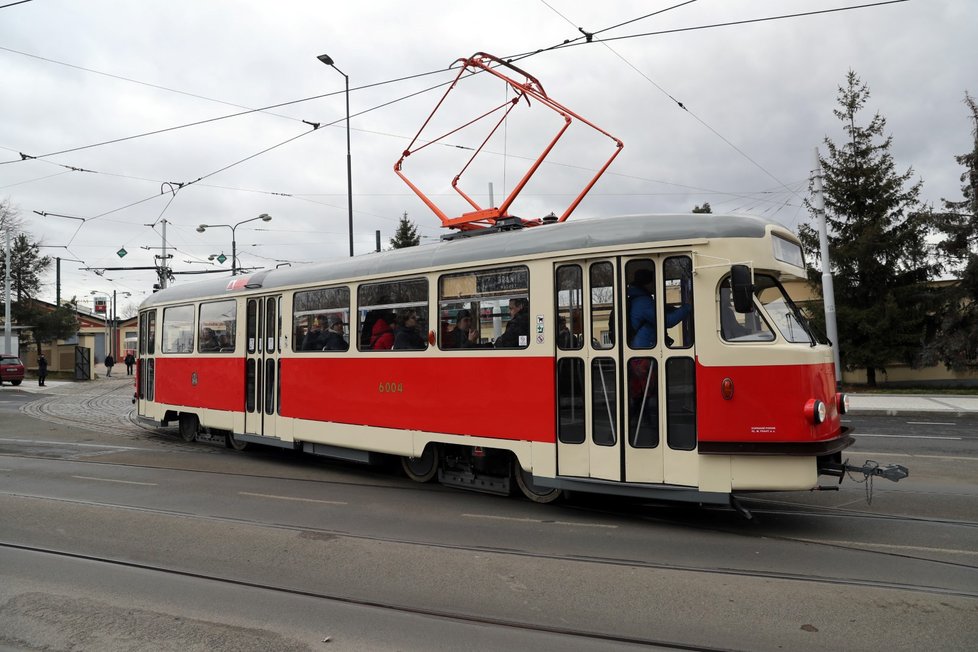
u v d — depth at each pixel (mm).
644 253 6781
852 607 4660
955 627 4328
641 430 6715
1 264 50781
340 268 9664
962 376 25938
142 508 7656
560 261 7246
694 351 6512
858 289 25750
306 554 5938
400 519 7125
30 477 9523
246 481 9234
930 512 7320
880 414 18109
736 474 6332
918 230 25312
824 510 7441
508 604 4781
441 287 8344
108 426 15781
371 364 9102
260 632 4332
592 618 4535
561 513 7352
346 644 4156
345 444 9383
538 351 7367
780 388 6215
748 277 6188
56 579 5355
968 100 25391
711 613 4590
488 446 7766
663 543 6215
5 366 32219
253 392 11000
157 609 4727
